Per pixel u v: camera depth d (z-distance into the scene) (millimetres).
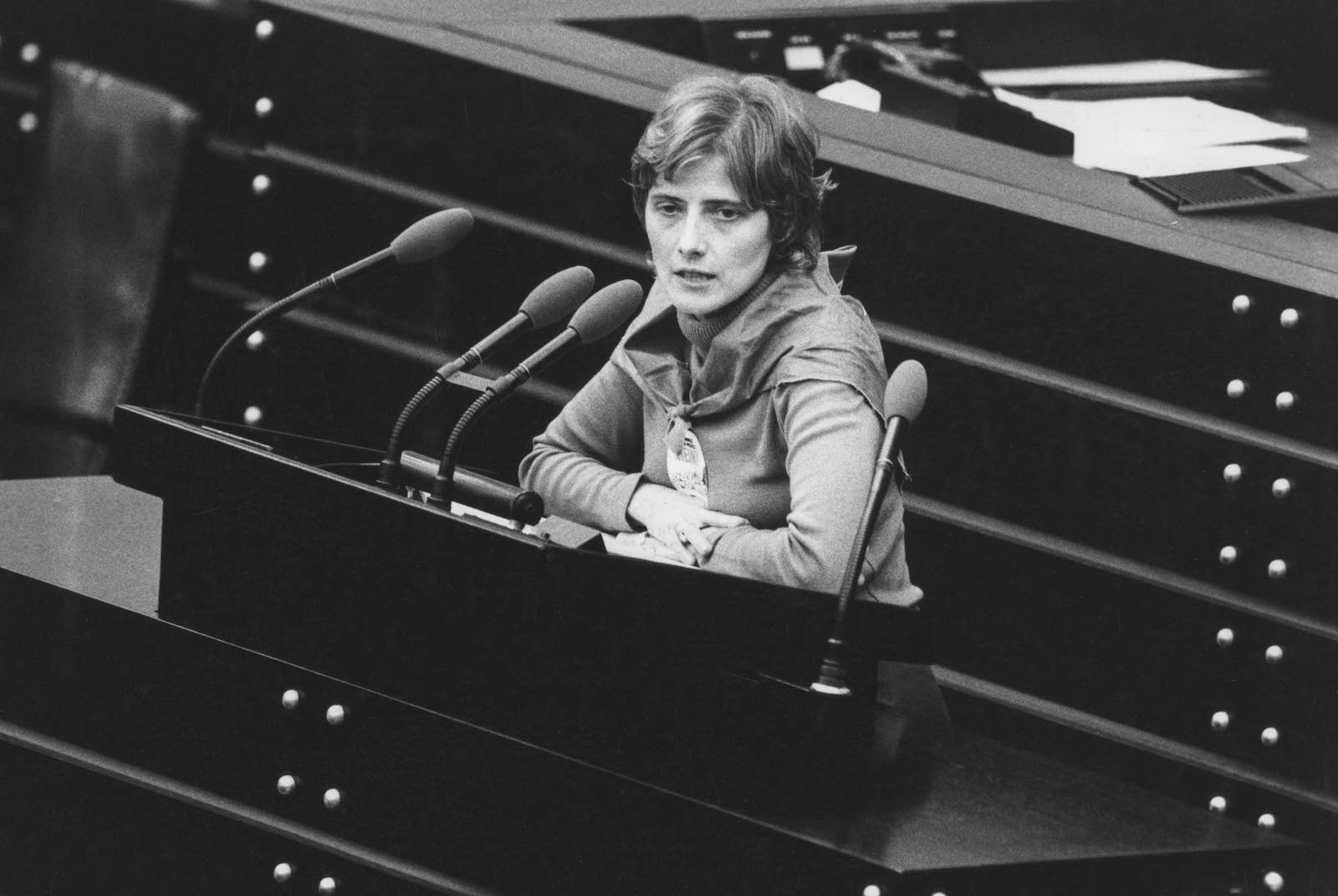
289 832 8266
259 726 8234
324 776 8180
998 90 13172
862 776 7629
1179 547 10672
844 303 8844
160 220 12430
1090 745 10953
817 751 7598
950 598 11172
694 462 9117
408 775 8016
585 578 7629
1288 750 10602
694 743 7676
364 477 8664
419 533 7789
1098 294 10594
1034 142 12523
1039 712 11039
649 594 7613
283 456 8156
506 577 7719
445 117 12039
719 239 8562
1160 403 10602
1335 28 13992
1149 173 11539
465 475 8406
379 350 12445
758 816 7238
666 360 9320
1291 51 14188
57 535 9180
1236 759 10719
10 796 8773
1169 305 10461
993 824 7316
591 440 9953
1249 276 10227
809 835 7102
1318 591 10430
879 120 11883
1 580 8672
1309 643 10469
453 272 12195
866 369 8641
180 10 12344
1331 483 10289
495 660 7832
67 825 8688
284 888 8305
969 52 14156
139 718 8477
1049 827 7371
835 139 11336
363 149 12281
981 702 11141
